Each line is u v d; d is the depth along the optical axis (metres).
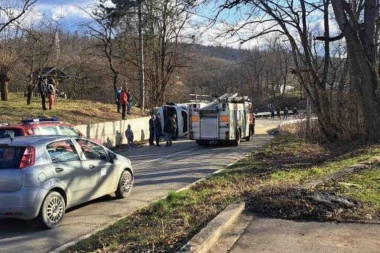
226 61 66.69
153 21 32.75
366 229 6.39
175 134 30.94
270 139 29.00
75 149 9.14
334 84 22.97
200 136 24.91
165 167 16.02
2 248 6.90
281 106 92.06
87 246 6.50
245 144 26.25
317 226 6.61
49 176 8.14
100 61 49.97
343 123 21.00
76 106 30.25
